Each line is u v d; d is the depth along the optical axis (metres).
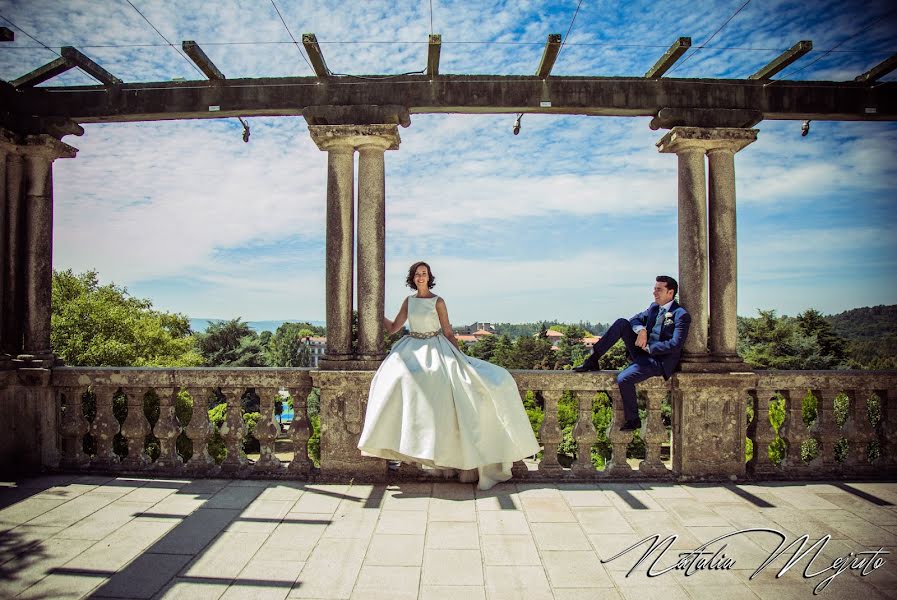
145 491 4.50
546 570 3.20
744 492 4.54
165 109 4.99
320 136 4.86
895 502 4.32
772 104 5.01
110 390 5.04
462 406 4.43
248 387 4.94
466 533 3.70
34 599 2.85
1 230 5.06
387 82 4.91
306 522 3.88
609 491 4.55
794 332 35.25
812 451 10.66
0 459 4.90
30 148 5.05
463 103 4.91
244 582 3.05
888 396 4.99
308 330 72.75
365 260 4.94
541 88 4.92
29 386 5.05
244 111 4.97
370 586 3.01
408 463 4.83
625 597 2.91
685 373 4.77
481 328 102.88
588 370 5.05
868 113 5.06
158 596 2.90
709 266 5.07
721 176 5.00
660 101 4.97
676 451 4.93
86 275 27.91
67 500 4.30
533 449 4.68
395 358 4.58
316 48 4.41
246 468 4.89
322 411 4.80
